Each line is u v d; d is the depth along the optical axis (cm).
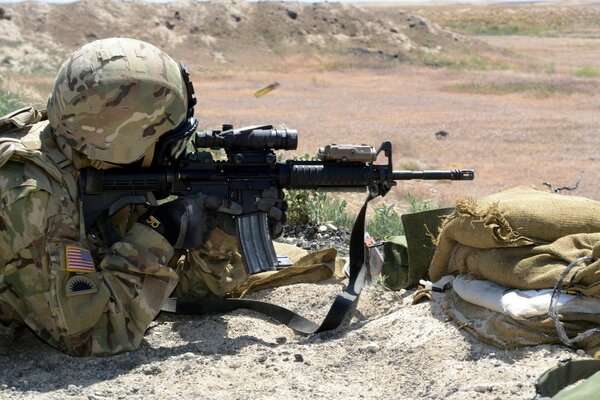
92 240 679
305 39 7850
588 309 584
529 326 593
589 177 2678
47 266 617
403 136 3547
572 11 16088
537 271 604
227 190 687
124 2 7800
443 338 629
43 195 613
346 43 7925
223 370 610
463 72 6856
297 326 714
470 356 603
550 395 485
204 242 732
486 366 579
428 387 564
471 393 530
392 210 1223
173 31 7725
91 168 649
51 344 637
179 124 655
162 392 565
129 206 698
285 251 896
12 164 614
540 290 602
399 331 668
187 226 668
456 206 668
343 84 5953
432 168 2783
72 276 623
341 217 1204
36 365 632
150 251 652
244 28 7888
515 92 5400
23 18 7175
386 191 714
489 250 639
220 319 735
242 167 688
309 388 572
